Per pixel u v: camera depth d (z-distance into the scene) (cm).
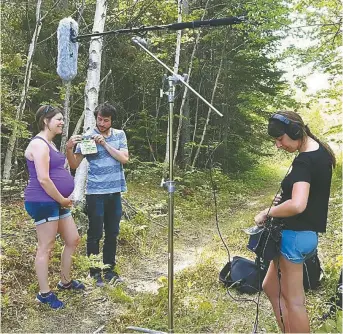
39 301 343
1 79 708
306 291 370
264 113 1371
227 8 1084
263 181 1435
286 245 243
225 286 393
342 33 802
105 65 1066
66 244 365
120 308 351
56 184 339
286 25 852
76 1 908
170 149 275
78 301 357
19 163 823
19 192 675
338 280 351
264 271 370
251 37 960
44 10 847
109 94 1145
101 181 388
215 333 311
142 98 1221
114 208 400
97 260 394
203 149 1327
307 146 240
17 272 390
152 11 1004
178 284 392
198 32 1065
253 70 1230
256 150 1577
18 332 309
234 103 1324
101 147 388
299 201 225
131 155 1136
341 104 965
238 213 826
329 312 313
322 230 242
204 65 1240
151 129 1157
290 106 1112
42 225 336
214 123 1359
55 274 402
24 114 826
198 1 1173
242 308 352
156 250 528
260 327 319
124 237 522
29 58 672
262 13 876
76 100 893
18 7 830
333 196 819
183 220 698
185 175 1021
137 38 292
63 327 319
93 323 327
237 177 1339
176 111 1259
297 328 250
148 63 1143
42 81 875
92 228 395
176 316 330
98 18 527
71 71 338
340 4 803
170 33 1018
